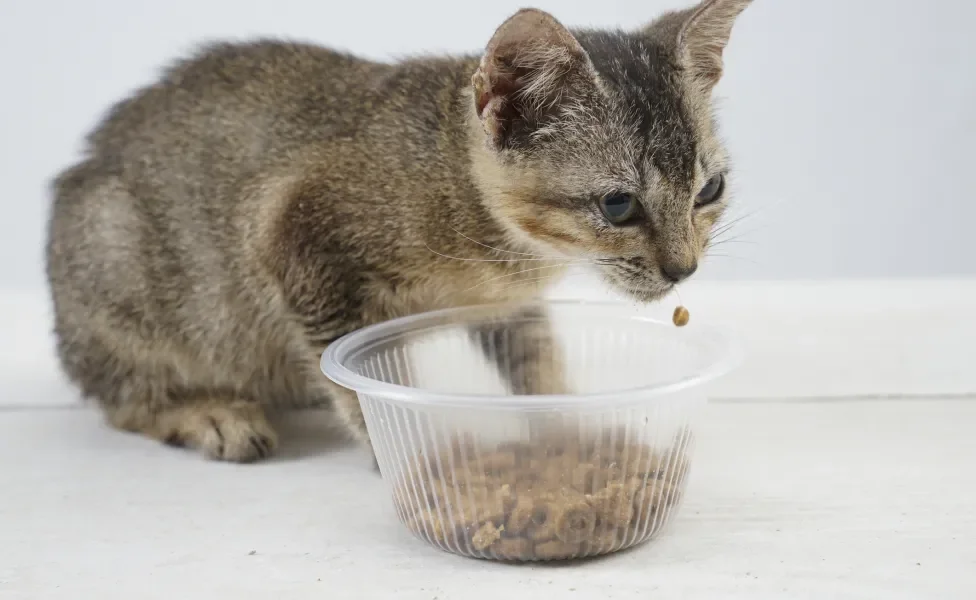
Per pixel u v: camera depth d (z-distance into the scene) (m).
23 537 0.61
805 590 0.56
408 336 0.65
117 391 0.72
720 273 0.86
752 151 0.85
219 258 0.68
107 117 0.72
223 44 0.72
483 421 0.58
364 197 0.65
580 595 0.56
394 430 0.59
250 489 0.65
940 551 0.58
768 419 0.72
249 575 0.58
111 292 0.70
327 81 0.68
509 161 0.63
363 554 0.59
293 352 0.69
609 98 0.62
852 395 0.77
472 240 0.65
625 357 0.67
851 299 0.81
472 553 0.58
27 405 0.77
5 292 0.83
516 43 0.61
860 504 0.62
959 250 0.86
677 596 0.56
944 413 0.73
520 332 0.68
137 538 0.60
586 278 0.67
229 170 0.68
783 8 0.83
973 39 0.83
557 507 0.57
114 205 0.70
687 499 0.63
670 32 0.65
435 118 0.66
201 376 0.71
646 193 0.62
